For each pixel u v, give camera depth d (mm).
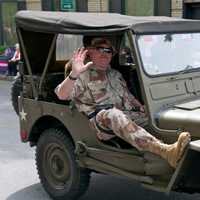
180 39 5105
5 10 21328
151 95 4680
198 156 4230
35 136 5812
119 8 18125
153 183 4453
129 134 4449
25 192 5961
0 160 7273
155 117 4633
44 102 5449
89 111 4867
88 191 5809
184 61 5070
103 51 4793
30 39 5836
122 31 4625
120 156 4723
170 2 16703
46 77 5652
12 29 21281
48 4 19922
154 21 4930
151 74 4727
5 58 19391
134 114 4871
